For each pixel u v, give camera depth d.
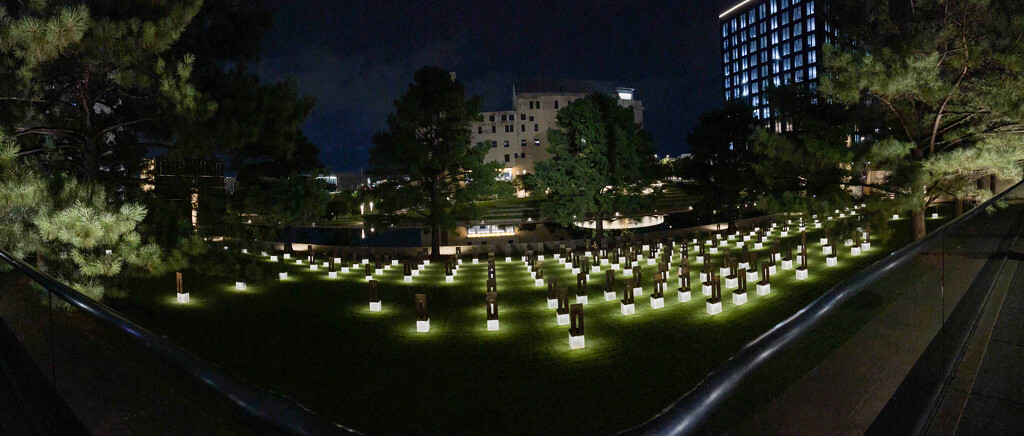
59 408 2.97
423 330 15.77
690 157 38.53
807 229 35.06
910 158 20.56
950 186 19.39
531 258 26.69
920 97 17.84
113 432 2.38
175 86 11.10
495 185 32.91
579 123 36.69
